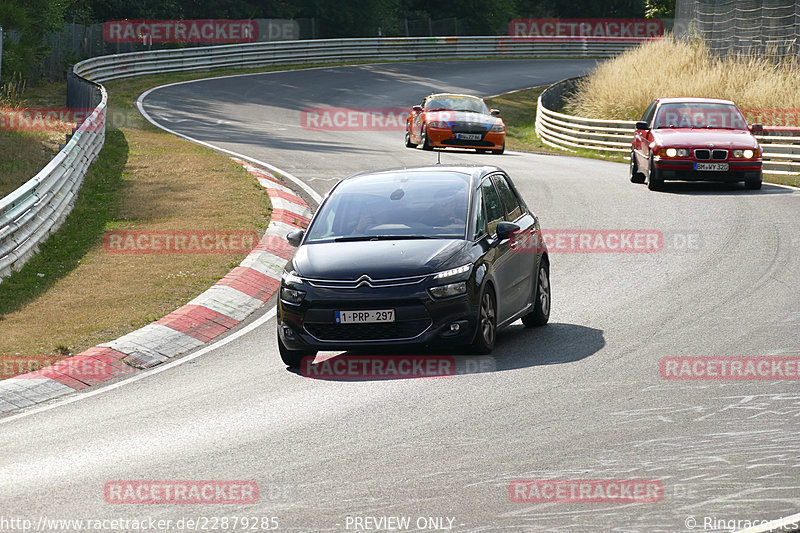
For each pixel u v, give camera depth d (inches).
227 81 6998.0
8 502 895.1
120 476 954.1
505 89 7760.8
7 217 1984.5
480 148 4298.7
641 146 3117.6
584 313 1643.7
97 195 2795.3
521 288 1505.9
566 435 1011.9
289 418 1130.7
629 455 943.7
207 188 2888.8
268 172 3331.7
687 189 3046.3
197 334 1624.0
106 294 1834.4
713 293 1723.7
